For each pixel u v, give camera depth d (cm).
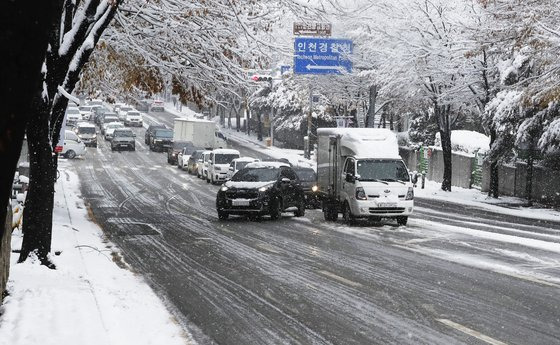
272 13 3428
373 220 4572
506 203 6450
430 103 8012
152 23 3378
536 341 1540
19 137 484
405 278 2384
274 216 4525
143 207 5234
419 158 9506
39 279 1986
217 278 2372
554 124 5572
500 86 6309
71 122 14988
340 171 4391
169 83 3809
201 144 11000
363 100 8850
